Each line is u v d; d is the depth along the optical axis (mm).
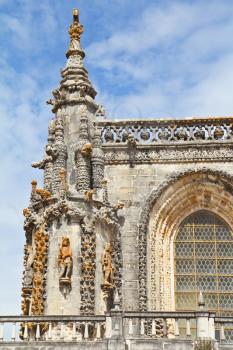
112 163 36656
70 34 39125
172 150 36656
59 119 35625
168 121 37094
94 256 31844
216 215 36469
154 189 35906
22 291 33031
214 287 35062
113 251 33750
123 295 34031
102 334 28797
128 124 37250
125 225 35406
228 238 36000
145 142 36812
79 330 29266
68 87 36719
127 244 35031
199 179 36125
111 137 37094
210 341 26766
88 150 34250
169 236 35906
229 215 36125
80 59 38094
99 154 35062
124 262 34719
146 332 31562
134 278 34344
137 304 33844
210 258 35656
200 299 28172
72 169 34562
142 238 34906
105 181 34562
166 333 28297
